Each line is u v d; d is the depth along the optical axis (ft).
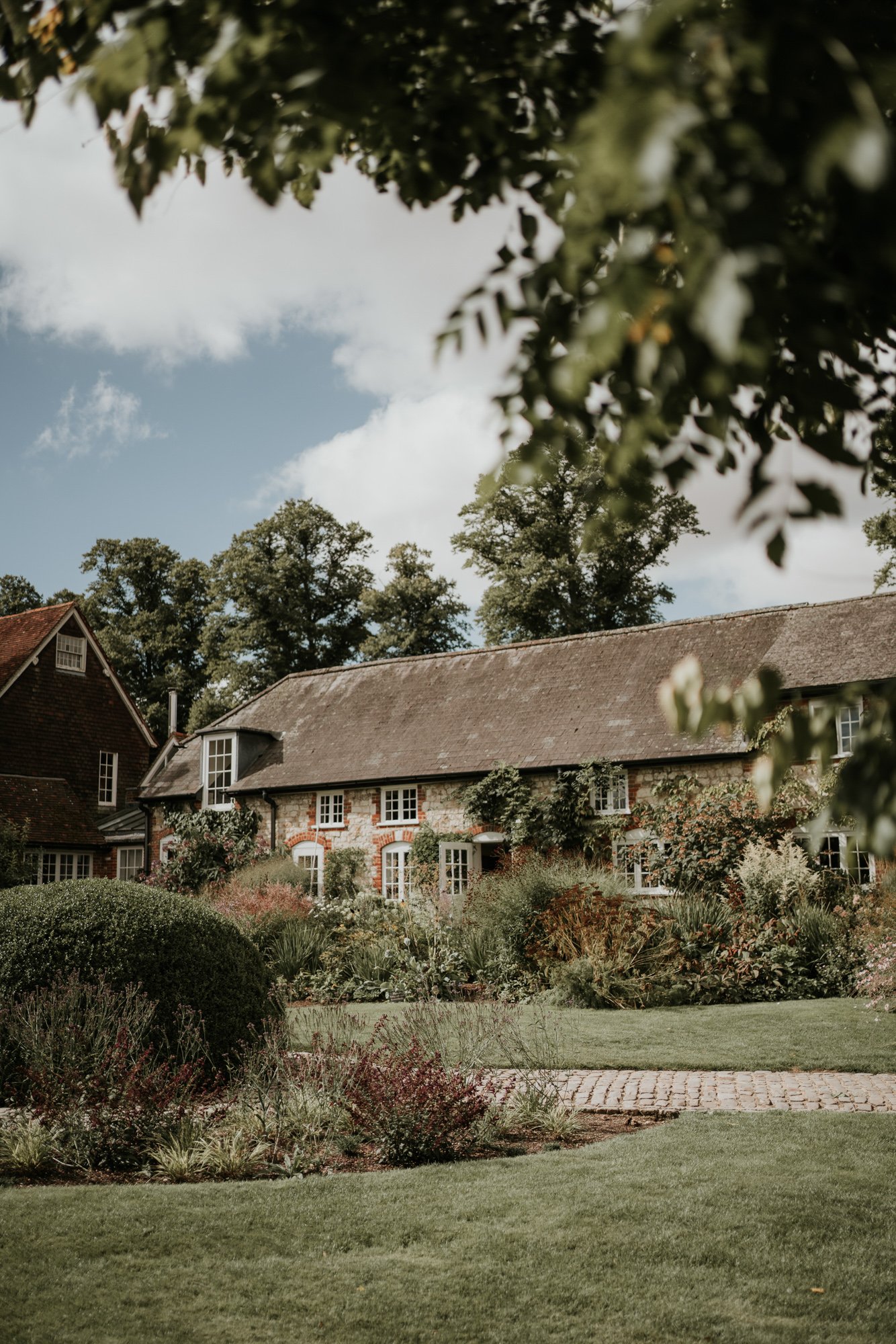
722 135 5.25
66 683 103.91
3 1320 14.30
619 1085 30.60
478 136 9.53
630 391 8.16
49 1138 23.27
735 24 5.61
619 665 81.97
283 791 86.17
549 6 8.51
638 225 5.67
